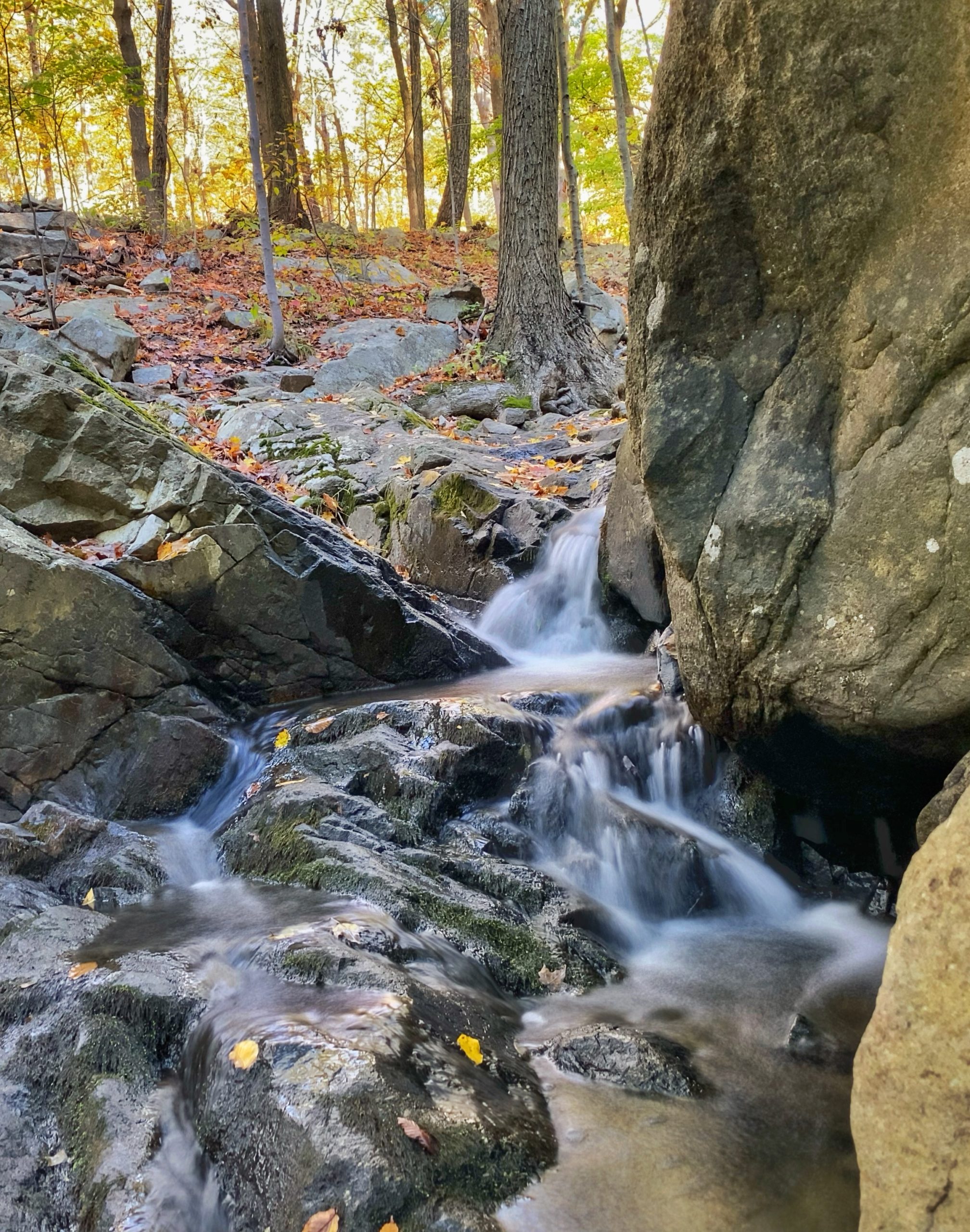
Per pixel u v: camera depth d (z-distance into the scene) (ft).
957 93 7.28
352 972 8.41
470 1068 7.67
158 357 33.86
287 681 15.99
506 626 20.30
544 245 36.83
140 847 11.98
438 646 17.51
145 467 15.65
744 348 9.27
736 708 10.10
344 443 26.63
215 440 27.37
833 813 11.67
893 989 5.28
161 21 56.65
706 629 9.95
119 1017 8.33
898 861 11.11
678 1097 7.86
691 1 8.75
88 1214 6.79
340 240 54.90
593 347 37.17
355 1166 6.28
